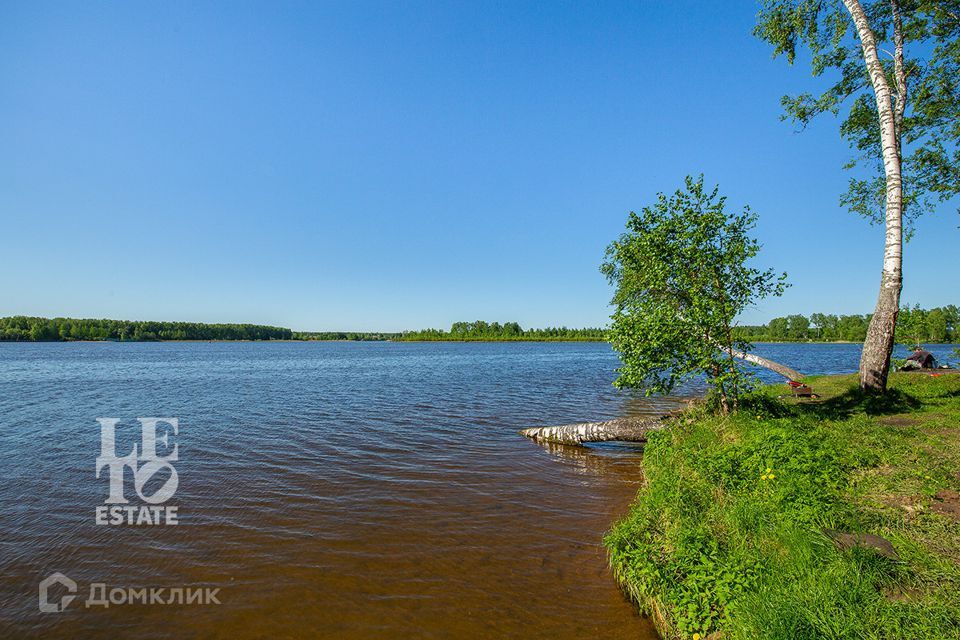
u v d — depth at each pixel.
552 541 8.32
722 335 12.05
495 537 8.49
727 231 12.05
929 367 20.95
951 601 4.40
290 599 6.53
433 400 26.22
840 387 17.48
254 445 15.26
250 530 8.77
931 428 9.81
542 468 12.93
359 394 29.08
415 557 7.73
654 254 12.16
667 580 5.82
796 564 5.26
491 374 45.34
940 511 6.05
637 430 14.47
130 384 35.44
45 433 17.25
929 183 15.19
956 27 13.84
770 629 4.38
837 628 4.23
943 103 14.01
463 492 10.93
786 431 9.38
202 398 27.16
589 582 6.90
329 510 9.77
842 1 14.73
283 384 35.50
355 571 7.28
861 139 16.06
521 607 6.31
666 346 12.00
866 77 15.24
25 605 6.39
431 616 6.13
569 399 26.69
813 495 6.64
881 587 4.78
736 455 8.71
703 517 7.05
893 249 13.24
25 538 8.43
